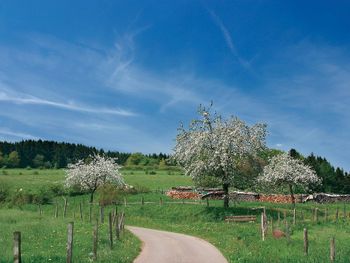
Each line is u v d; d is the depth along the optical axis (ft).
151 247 110.63
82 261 77.71
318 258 91.20
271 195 262.67
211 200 247.91
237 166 205.46
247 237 126.41
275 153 335.88
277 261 86.99
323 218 183.83
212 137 203.82
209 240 126.72
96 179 265.75
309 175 252.42
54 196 283.59
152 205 221.05
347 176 372.38
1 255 78.38
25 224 130.11
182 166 219.00
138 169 532.32
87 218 189.78
